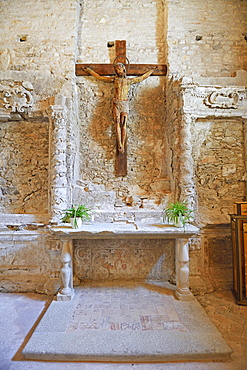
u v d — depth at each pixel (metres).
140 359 2.42
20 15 4.60
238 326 2.99
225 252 4.12
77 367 2.34
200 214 4.16
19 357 2.46
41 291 3.90
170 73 4.50
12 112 4.19
